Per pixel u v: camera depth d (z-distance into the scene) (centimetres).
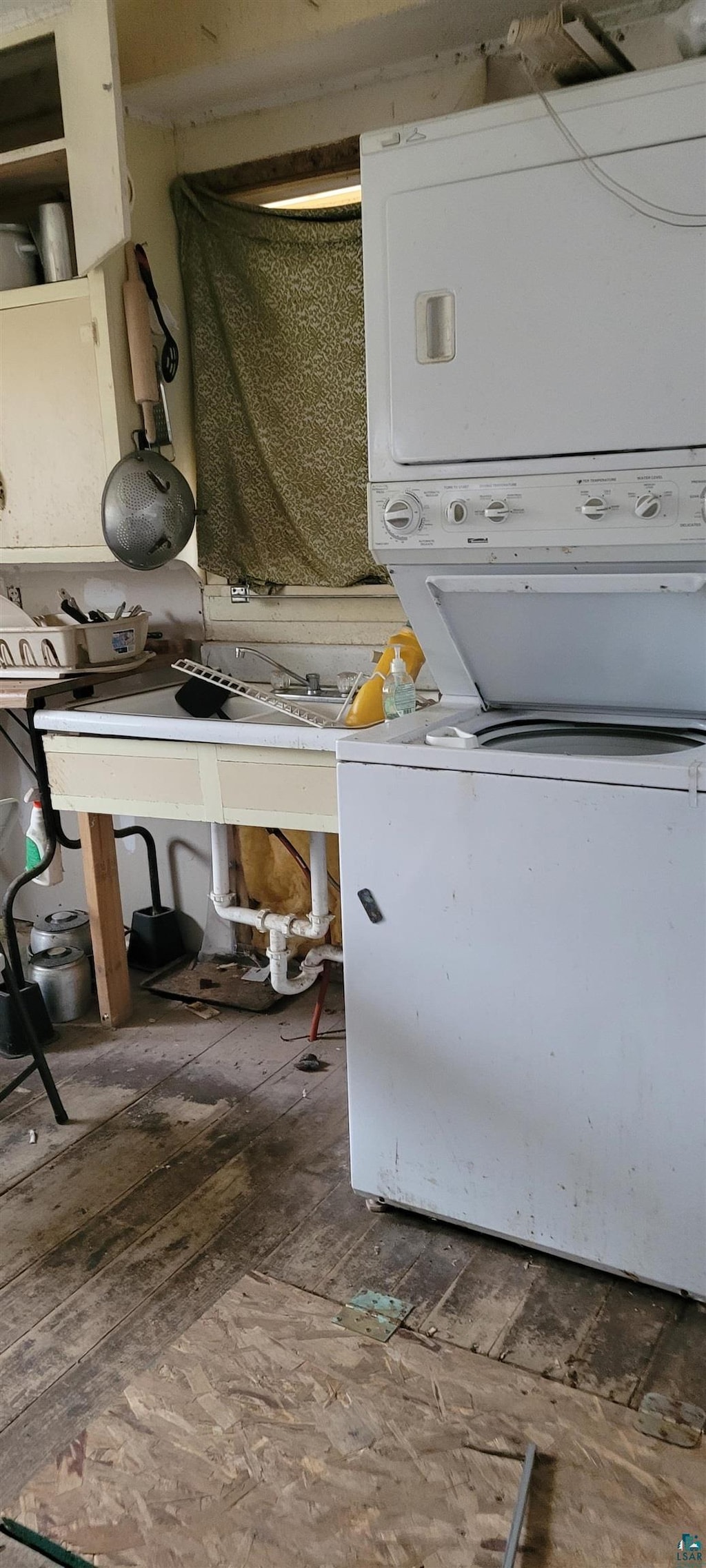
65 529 289
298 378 280
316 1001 307
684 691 198
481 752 176
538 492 178
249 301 282
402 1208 211
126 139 273
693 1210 174
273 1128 241
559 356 170
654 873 163
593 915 170
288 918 270
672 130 154
